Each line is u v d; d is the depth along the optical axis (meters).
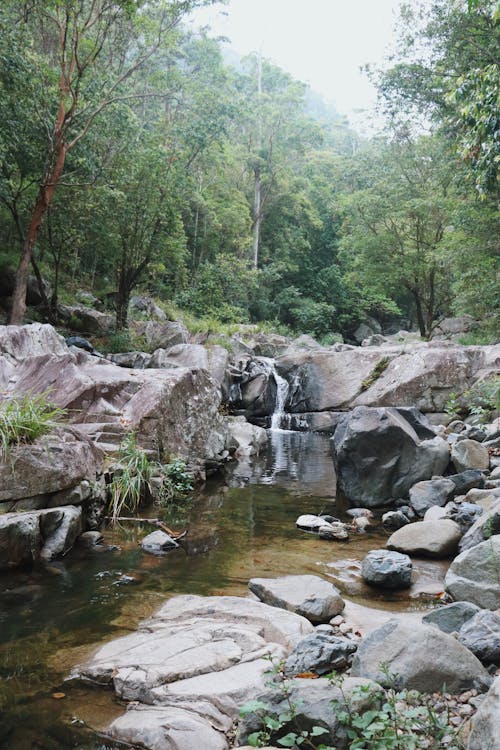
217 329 21.03
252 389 15.53
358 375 13.92
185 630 3.36
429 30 17.14
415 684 2.54
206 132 19.75
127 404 7.41
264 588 3.94
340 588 4.22
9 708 2.69
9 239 19.95
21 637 3.39
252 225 38.66
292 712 2.26
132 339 18.30
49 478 5.06
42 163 14.65
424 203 20.75
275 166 39.19
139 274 18.88
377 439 6.56
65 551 4.95
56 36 17.09
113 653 3.12
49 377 7.66
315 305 35.59
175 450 7.66
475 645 2.85
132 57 18.98
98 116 15.23
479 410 9.18
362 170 25.02
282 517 6.25
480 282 16.28
